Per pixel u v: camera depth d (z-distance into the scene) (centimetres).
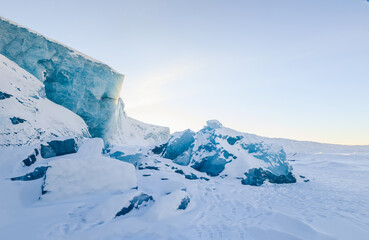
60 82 1911
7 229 392
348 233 371
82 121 1883
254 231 395
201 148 1332
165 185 757
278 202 647
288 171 1145
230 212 549
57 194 565
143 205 562
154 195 660
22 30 1683
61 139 1048
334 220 440
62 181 596
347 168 1867
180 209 541
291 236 357
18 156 848
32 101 1329
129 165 750
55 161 633
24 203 535
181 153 1416
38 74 1764
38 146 963
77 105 2006
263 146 1261
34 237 367
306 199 693
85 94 2075
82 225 430
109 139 2488
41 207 500
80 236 381
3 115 1023
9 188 570
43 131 1184
